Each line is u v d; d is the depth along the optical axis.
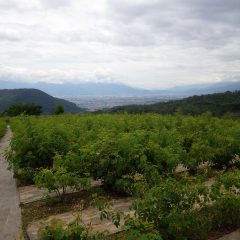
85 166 9.03
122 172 8.77
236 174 6.94
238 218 6.82
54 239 5.02
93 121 19.91
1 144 23.22
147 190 6.66
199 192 6.16
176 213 5.63
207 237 6.39
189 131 14.62
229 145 11.78
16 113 73.25
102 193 9.16
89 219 7.38
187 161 10.45
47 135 11.37
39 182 8.39
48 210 8.24
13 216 8.02
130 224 5.18
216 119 17.50
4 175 12.27
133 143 9.22
